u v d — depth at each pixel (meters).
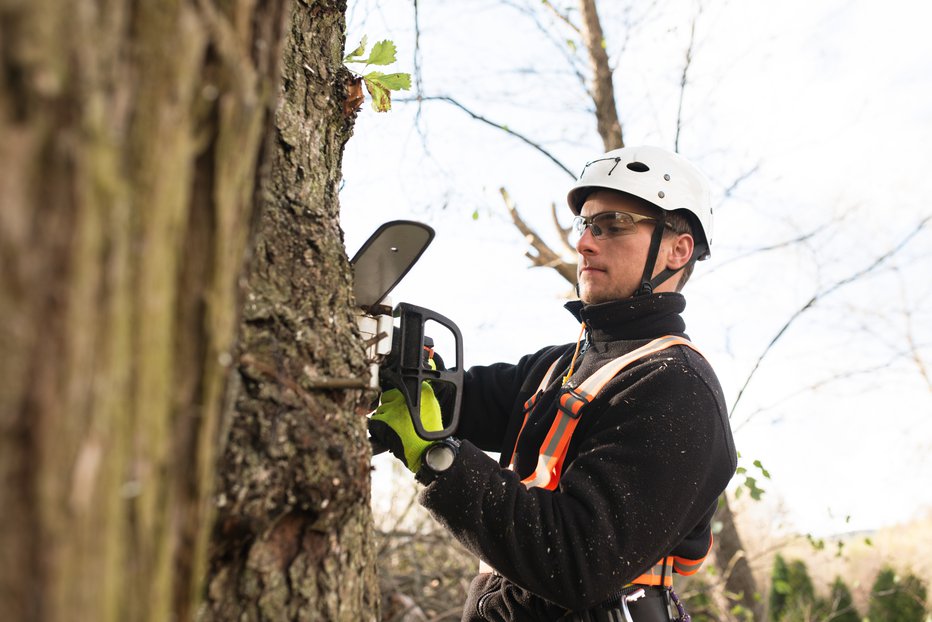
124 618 0.54
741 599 4.62
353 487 1.02
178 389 0.61
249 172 0.69
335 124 1.31
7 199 0.46
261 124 0.71
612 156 1.80
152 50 0.55
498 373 1.90
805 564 9.61
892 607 8.42
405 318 1.41
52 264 0.47
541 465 1.51
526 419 1.67
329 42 1.34
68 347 0.48
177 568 0.63
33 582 0.47
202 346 0.63
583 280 1.76
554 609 1.47
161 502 0.58
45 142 0.47
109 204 0.51
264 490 0.91
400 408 1.44
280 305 1.03
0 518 0.46
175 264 0.59
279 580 0.96
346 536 1.04
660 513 1.32
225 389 0.73
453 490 1.31
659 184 1.72
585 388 1.54
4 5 0.45
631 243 1.72
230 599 0.93
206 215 0.63
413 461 1.39
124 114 0.53
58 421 0.48
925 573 8.15
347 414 1.06
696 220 1.81
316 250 1.13
